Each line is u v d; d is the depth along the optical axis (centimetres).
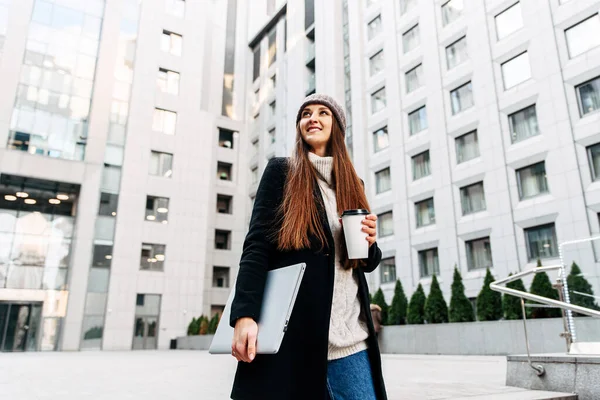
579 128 1623
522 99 1831
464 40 2150
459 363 899
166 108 3027
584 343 449
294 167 148
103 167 2697
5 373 821
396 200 2347
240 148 3744
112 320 2500
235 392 120
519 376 461
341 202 152
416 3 2462
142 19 3066
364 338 137
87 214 2552
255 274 124
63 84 2653
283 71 3500
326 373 117
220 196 3584
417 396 399
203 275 2872
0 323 2233
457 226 2005
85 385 591
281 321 111
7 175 2394
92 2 2869
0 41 2511
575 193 1596
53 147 2541
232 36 3981
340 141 165
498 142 1895
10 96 2470
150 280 2684
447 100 2170
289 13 3500
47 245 2461
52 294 2391
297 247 129
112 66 2847
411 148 2316
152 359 1386
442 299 1490
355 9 2870
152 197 2839
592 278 551
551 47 1756
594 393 379
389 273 2331
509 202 1809
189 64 3188
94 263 2531
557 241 1628
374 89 2641
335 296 138
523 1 1892
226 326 133
